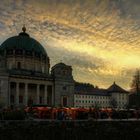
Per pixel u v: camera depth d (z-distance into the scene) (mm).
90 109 69938
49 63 183875
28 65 170500
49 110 67875
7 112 56875
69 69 169625
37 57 174125
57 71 166125
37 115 67000
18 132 50500
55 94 163250
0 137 48781
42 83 161625
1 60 149250
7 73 149375
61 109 67500
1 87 147375
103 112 71625
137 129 62688
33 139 51594
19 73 154875
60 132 54344
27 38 179250
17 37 177500
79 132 56125
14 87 158250
